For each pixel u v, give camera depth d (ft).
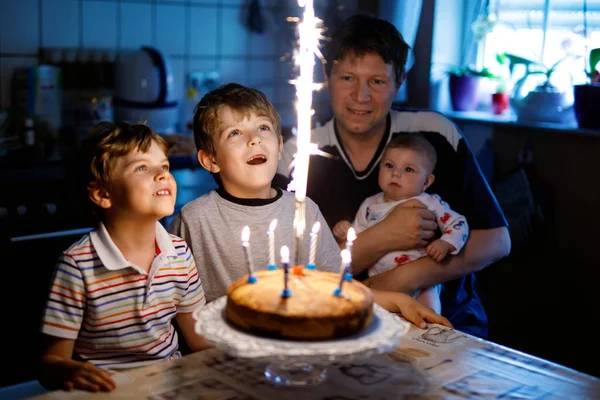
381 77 5.88
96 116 8.56
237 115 4.64
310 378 3.51
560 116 8.41
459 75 9.30
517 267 8.93
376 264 6.12
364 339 3.19
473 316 6.13
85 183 4.13
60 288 3.97
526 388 3.47
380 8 9.69
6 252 7.09
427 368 3.67
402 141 6.08
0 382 7.13
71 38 8.94
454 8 9.54
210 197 4.92
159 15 9.49
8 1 8.45
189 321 4.46
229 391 3.37
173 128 9.20
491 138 9.01
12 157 7.46
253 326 3.20
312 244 3.82
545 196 8.36
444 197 6.25
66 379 3.49
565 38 8.55
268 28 10.35
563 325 8.54
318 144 6.28
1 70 8.54
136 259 4.16
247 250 3.49
